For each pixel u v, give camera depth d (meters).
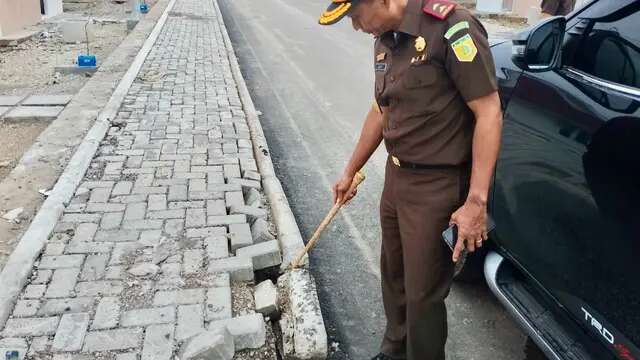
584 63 2.53
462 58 1.87
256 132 5.56
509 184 2.71
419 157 2.10
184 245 3.40
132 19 12.75
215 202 3.96
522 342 2.98
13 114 6.10
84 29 10.27
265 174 4.56
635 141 1.98
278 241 3.59
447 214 2.13
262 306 2.97
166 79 7.54
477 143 1.95
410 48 1.96
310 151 5.57
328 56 10.21
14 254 3.20
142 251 3.33
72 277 3.07
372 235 4.02
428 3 1.94
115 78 7.46
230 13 16.38
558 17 2.71
